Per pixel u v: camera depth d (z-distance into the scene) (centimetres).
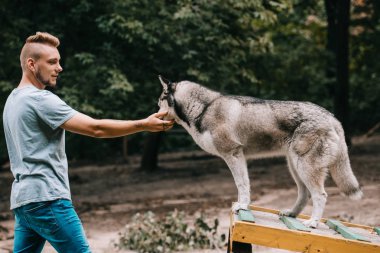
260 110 448
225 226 858
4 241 817
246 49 1260
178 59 1183
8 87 1025
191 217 971
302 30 1928
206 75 1125
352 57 2031
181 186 1401
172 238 739
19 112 320
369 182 1162
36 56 332
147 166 1741
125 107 1200
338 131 448
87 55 1055
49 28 1078
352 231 418
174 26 1137
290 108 445
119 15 1042
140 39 1130
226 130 449
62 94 1065
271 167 1608
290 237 371
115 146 2417
